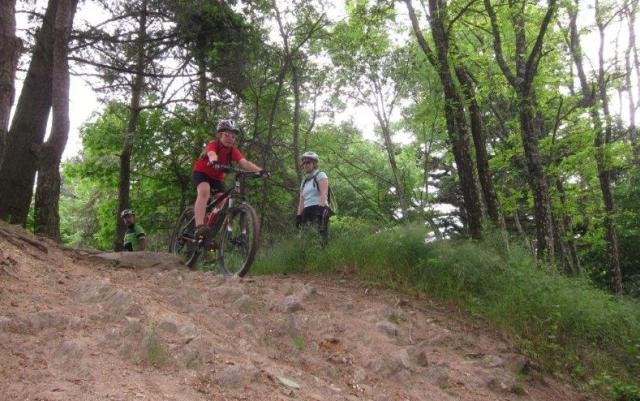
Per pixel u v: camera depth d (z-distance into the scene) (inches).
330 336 191.6
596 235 633.6
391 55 593.0
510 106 612.1
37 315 136.5
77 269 210.8
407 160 791.7
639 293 685.9
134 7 605.9
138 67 641.0
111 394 109.0
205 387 124.8
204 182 287.7
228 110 707.4
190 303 187.0
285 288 239.1
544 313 256.7
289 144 800.9
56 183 408.8
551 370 234.1
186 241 304.5
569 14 478.9
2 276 162.7
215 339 154.5
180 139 692.1
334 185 938.7
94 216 985.5
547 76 527.5
